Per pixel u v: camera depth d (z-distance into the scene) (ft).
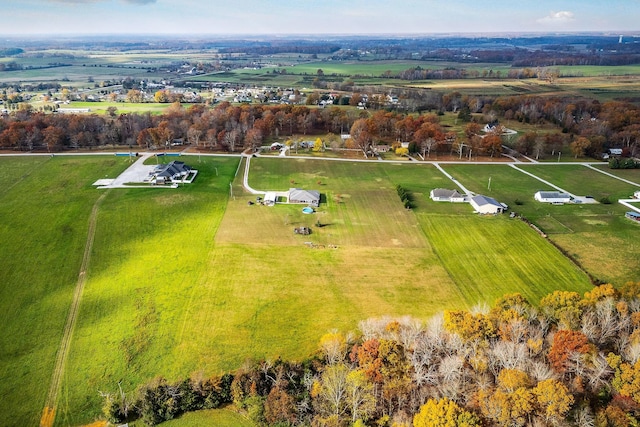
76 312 265.75
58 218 380.17
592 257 323.78
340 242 348.38
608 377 189.06
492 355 201.36
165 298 277.03
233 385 206.08
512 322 212.64
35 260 317.63
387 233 364.38
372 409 188.03
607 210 411.34
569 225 379.35
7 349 238.07
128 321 257.34
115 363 228.02
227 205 416.87
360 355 207.92
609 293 237.66
